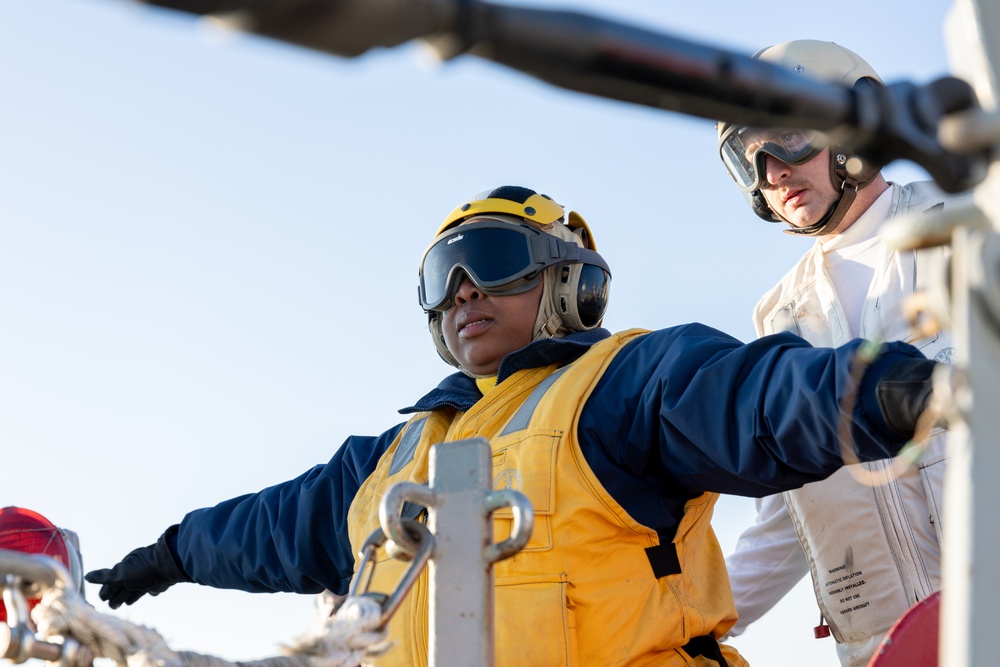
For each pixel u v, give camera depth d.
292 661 1.70
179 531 4.05
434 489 1.88
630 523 2.92
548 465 2.96
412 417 3.67
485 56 0.94
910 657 2.18
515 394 3.29
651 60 1.00
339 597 3.72
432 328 3.76
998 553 0.96
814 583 3.80
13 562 1.79
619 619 2.85
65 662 1.75
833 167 3.78
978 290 0.99
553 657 2.78
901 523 3.60
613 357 3.18
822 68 4.05
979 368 0.99
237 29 0.79
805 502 3.78
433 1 0.87
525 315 3.50
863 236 3.88
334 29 0.81
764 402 2.58
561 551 2.87
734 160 3.94
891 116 1.11
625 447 3.01
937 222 1.05
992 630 0.95
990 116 1.07
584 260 3.55
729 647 3.20
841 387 2.31
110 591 4.12
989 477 0.97
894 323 3.63
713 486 2.94
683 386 2.86
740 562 4.21
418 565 1.81
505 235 3.48
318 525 3.75
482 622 1.82
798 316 4.01
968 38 1.11
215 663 1.73
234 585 3.97
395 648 2.93
